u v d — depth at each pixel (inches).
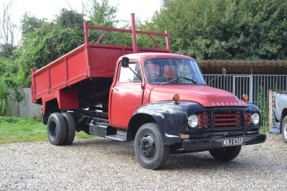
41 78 509.4
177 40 885.2
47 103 506.9
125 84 376.5
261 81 700.7
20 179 299.1
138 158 343.9
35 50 831.7
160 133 325.1
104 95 469.1
